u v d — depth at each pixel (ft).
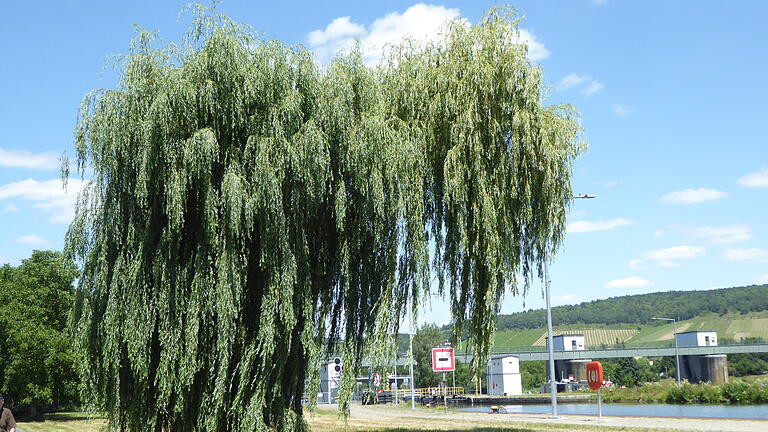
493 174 67.67
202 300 54.44
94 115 55.16
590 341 633.61
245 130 56.85
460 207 65.72
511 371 312.71
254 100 56.95
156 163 53.21
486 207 64.80
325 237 63.82
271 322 55.01
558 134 67.10
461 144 65.92
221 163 55.16
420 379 341.82
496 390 315.99
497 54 68.69
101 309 55.77
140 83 54.95
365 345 63.82
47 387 150.00
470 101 66.80
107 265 55.93
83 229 55.77
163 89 54.13
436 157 68.85
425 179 68.59
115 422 56.59
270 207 54.19
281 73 57.82
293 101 56.39
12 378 148.46
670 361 471.62
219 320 53.78
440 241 70.28
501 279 67.36
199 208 55.26
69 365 149.59
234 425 55.52
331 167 59.41
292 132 56.85
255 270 58.08
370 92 63.36
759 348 342.64
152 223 55.77
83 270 56.18
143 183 52.80
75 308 56.44
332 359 70.03
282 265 55.93
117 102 54.90
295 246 58.54
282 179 54.95
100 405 55.67
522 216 69.05
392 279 62.28
